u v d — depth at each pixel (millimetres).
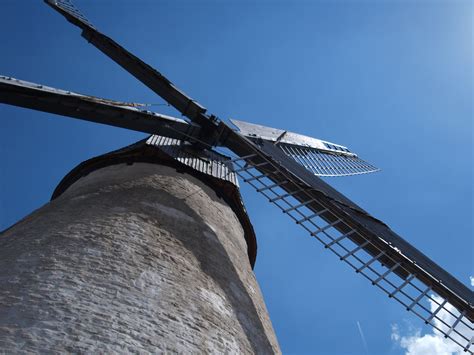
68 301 6070
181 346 6109
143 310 6348
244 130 13148
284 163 11836
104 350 5535
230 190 11492
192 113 11898
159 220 8547
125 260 7148
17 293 6070
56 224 7922
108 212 8352
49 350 5320
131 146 11422
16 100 9984
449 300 9875
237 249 9719
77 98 10359
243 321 7602
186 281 7344
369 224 10812
